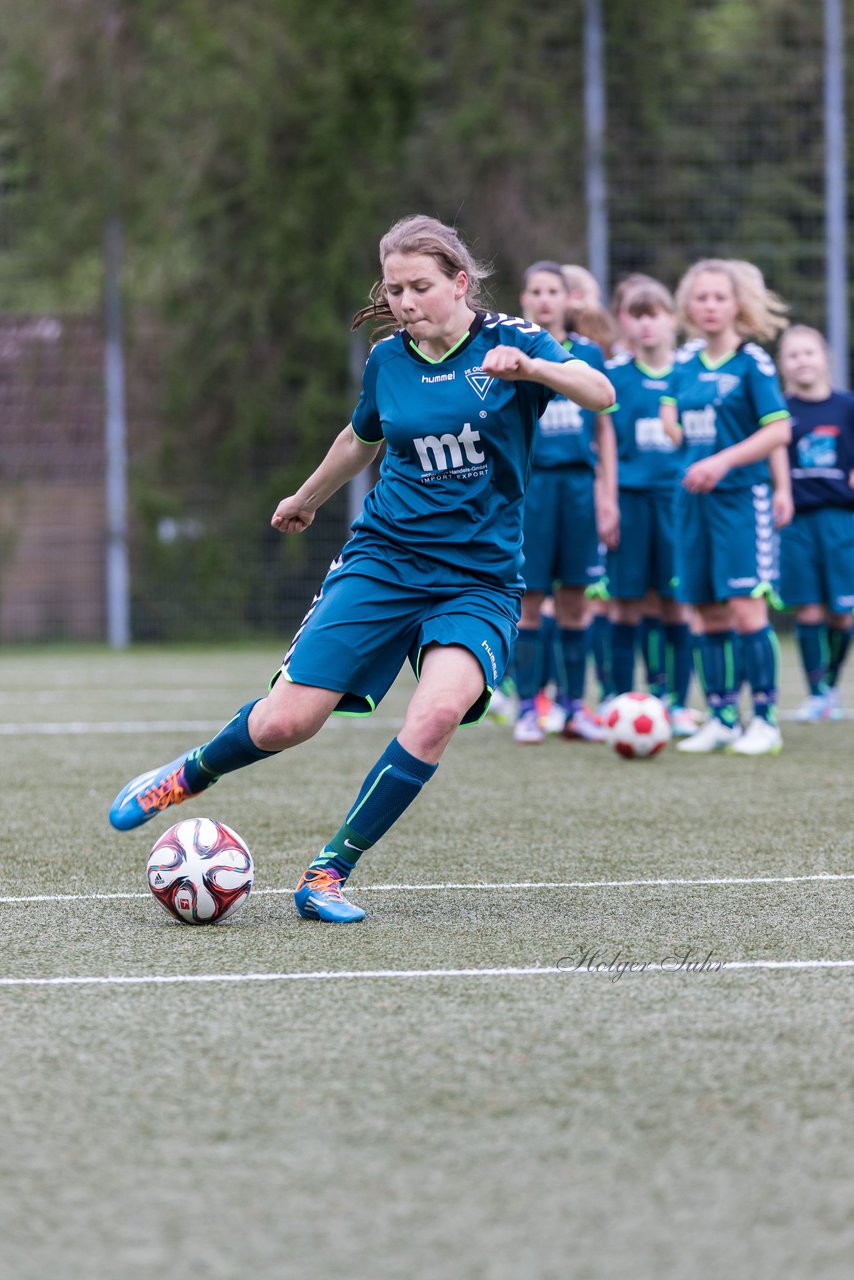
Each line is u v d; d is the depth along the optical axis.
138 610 51.81
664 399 22.47
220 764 11.87
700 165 50.84
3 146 51.53
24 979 9.63
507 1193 6.22
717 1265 5.59
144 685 35.91
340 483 12.55
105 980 9.59
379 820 11.47
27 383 51.31
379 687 11.73
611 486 23.34
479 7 50.78
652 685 26.03
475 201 51.31
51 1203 6.18
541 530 23.11
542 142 50.84
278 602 52.03
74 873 13.47
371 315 12.01
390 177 51.34
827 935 10.75
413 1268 5.57
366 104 50.84
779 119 50.72
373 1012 8.80
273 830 15.70
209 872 11.14
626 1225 5.92
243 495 51.69
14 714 29.06
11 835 15.58
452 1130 6.91
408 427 11.40
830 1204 6.11
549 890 12.49
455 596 11.54
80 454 51.50
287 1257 5.67
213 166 51.09
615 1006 8.92
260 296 51.06
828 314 50.88
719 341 21.89
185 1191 6.27
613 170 50.91
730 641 22.75
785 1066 7.78
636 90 50.66
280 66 50.72
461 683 11.37
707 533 22.03
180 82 50.97
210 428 51.50
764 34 50.62
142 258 51.28
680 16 50.47
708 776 19.69
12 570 51.31
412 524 11.55
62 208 51.28
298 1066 7.83
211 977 9.65
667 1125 6.96
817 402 27.47
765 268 50.94
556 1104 7.24
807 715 27.41
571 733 24.61
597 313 24.27
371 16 50.81
